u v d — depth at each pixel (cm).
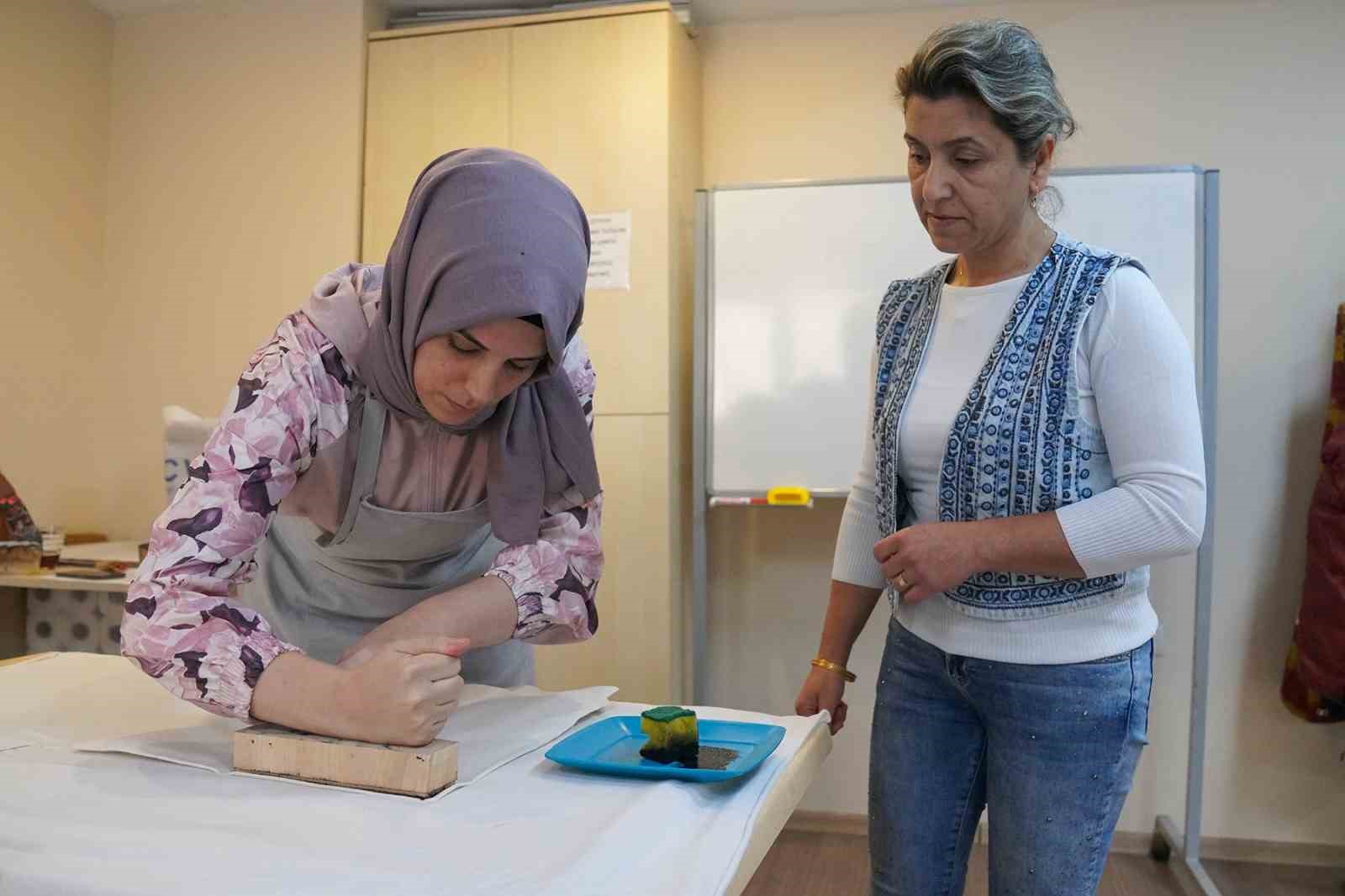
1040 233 125
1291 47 292
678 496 302
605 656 293
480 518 137
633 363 294
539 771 107
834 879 273
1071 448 116
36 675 143
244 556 114
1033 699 118
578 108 300
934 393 127
